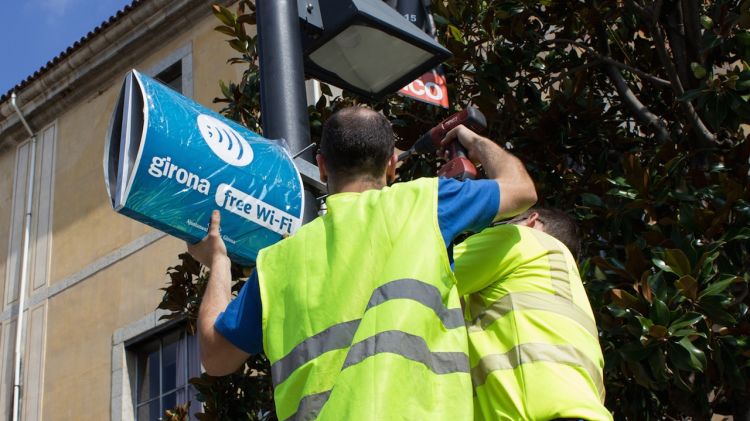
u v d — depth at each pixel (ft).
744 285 18.04
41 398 46.39
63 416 45.03
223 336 8.04
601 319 17.28
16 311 49.39
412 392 6.48
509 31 22.99
